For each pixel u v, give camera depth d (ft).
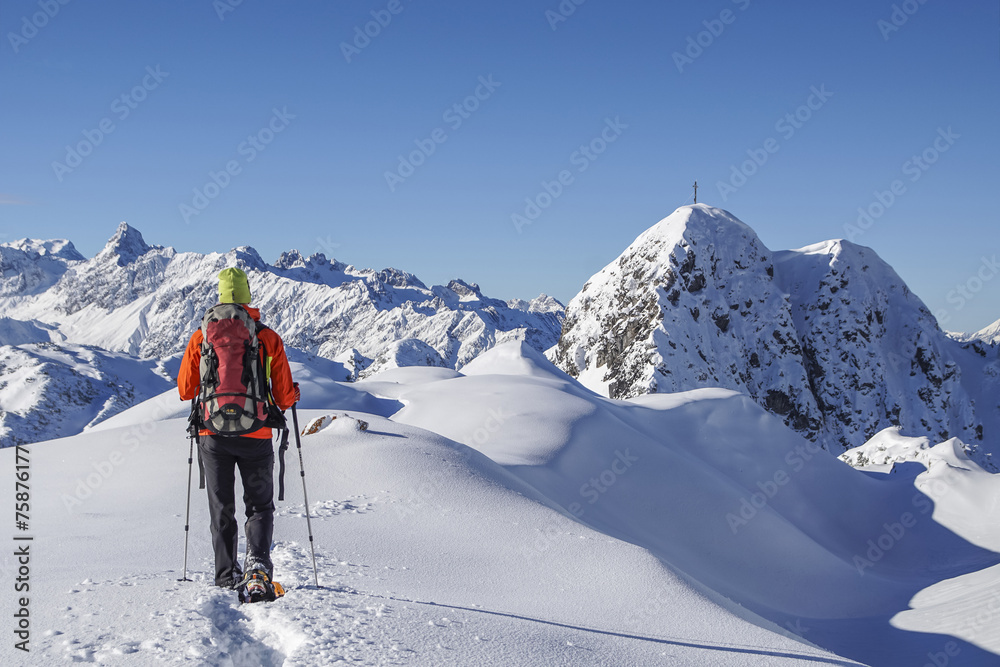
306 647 13.07
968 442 528.22
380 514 36.24
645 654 17.60
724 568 93.61
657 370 509.35
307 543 27.89
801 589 94.79
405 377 208.85
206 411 16.75
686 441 154.20
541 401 122.21
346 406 155.53
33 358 596.29
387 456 46.91
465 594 23.34
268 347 17.56
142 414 151.33
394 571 25.14
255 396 16.83
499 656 14.66
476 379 147.84
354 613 15.64
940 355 576.61
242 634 14.52
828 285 599.57
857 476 166.81
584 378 565.12
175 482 40.88
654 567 31.14
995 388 559.38
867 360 562.66
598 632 19.21
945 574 121.70
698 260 574.97
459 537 33.30
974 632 66.33
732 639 21.75
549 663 15.02
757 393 541.34
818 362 566.36
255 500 17.51
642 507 98.22
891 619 83.10
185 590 16.74
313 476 43.14
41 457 45.91
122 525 31.53
